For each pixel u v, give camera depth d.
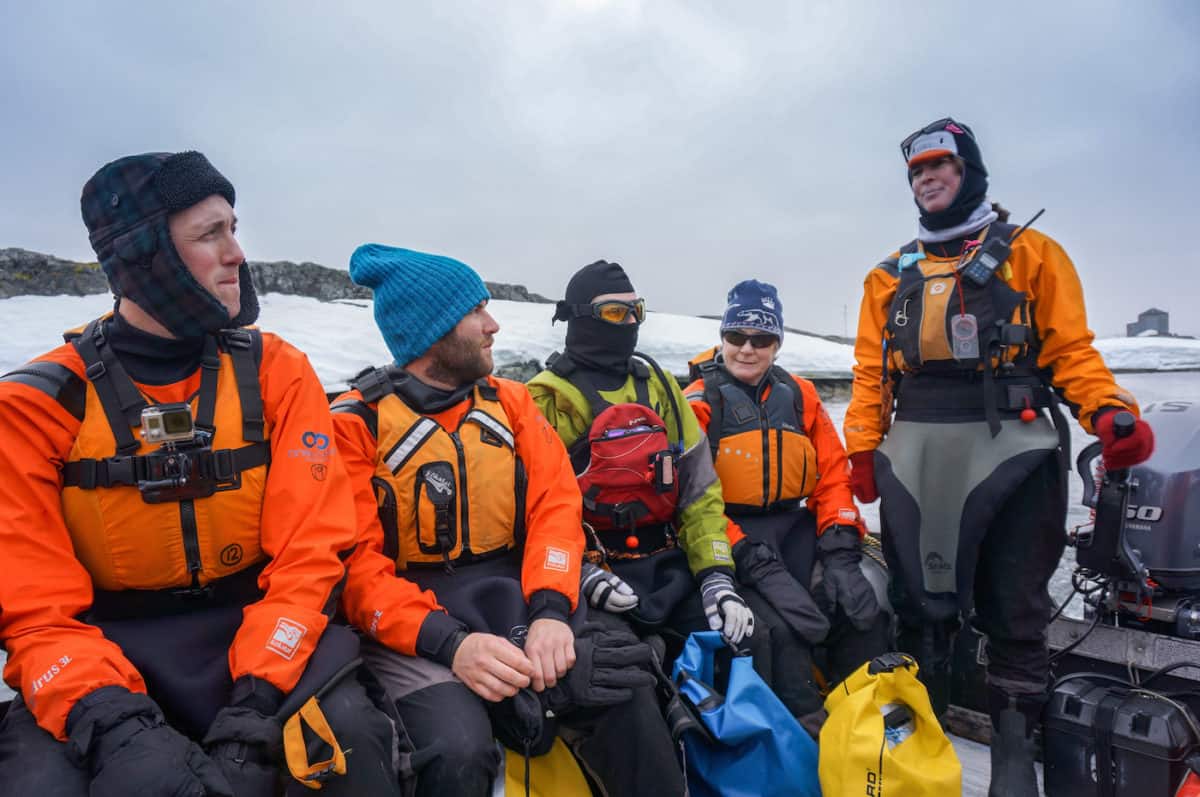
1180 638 1.98
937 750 1.69
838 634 2.17
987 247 1.93
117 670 1.21
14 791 1.09
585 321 2.19
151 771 1.05
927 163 2.01
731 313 2.35
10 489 1.24
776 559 2.17
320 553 1.42
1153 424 2.19
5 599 1.21
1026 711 1.93
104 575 1.34
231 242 1.40
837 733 1.69
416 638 1.53
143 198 1.31
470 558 1.75
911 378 2.07
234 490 1.40
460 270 1.80
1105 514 2.05
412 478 1.70
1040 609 1.93
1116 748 1.73
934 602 2.00
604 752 1.61
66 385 1.31
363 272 1.84
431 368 1.81
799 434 2.33
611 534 2.14
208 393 1.41
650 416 2.08
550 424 2.09
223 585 1.43
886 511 2.05
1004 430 1.92
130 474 1.31
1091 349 1.90
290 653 1.31
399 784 1.37
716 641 1.94
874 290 2.22
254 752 1.19
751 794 1.70
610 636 1.62
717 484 2.14
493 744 1.42
